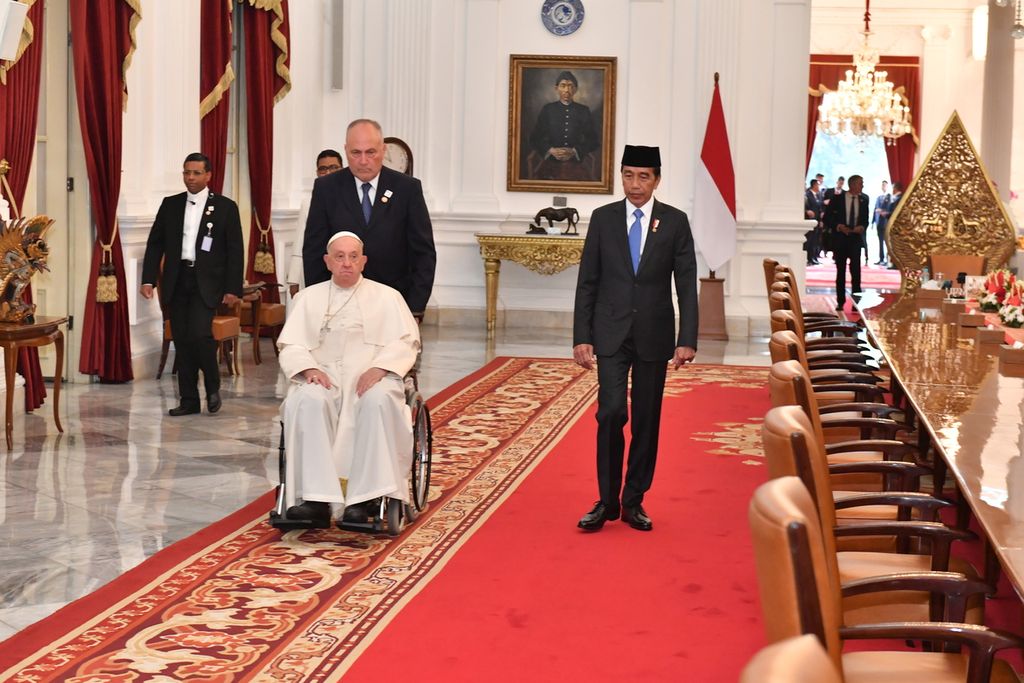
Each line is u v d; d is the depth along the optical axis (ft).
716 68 44.47
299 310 17.35
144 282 26.99
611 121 45.21
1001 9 51.19
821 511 8.87
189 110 33.73
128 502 19.04
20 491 19.58
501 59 45.60
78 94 28.35
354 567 15.74
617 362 17.54
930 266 32.60
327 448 16.52
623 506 18.06
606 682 11.91
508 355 37.68
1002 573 15.58
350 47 45.57
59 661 12.26
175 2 32.55
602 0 45.19
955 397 15.93
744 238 44.83
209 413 26.99
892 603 10.85
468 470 21.56
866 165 77.77
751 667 3.94
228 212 26.84
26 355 25.99
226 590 14.71
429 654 12.61
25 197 28.09
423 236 18.15
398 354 17.04
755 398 30.30
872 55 65.67
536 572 15.58
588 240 17.83
